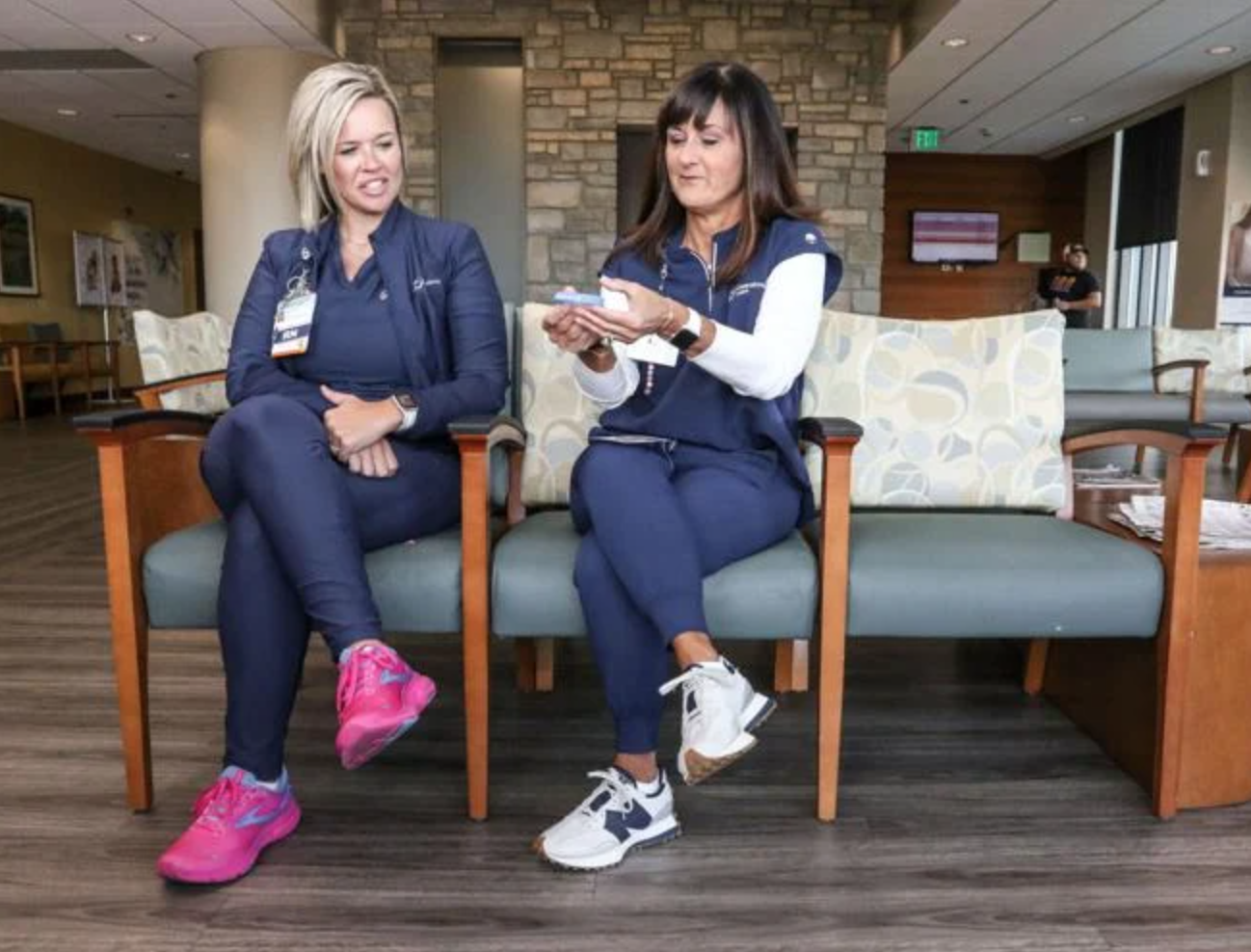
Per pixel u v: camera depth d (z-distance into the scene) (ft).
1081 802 5.42
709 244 5.40
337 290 5.49
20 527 13.25
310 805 5.38
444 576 4.98
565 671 7.59
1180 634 5.04
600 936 4.21
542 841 4.82
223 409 10.82
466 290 5.56
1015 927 4.27
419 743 6.20
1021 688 7.18
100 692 7.13
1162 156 31.96
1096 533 5.52
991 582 4.95
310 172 5.44
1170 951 4.10
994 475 6.23
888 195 38.06
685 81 5.24
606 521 4.66
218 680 7.29
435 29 21.81
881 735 6.32
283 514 4.50
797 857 4.85
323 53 22.61
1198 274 26.71
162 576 5.04
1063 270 28.53
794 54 22.26
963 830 5.11
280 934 4.23
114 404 35.37
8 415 29.71
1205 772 5.30
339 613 4.42
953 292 38.63
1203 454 4.89
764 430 5.20
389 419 5.00
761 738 6.28
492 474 6.36
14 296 33.45
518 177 22.77
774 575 4.94
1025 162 37.88
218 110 22.47
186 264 46.11
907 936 4.21
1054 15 20.53
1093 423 6.12
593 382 5.13
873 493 6.25
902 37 23.31
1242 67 24.82
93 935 4.22
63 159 35.94
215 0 19.11
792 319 4.96
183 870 4.53
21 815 5.28
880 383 6.35
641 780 4.88
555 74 21.97
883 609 4.96
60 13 19.86
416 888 4.58
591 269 22.40
